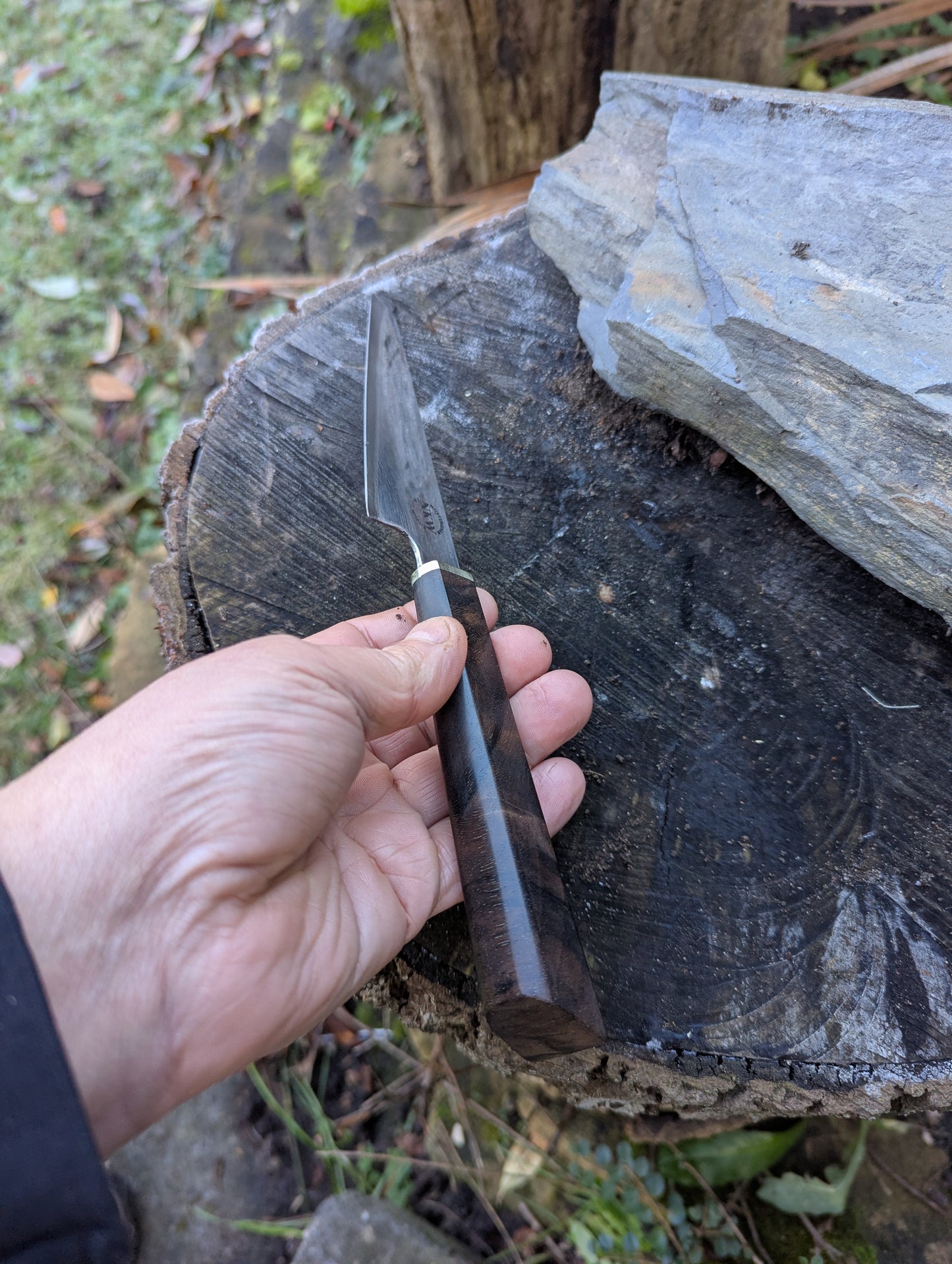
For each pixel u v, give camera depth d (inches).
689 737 10.3
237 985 7.7
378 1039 15.7
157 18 25.9
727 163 10.3
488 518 11.1
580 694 10.0
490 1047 10.0
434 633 8.9
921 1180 13.3
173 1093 7.8
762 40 15.6
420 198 21.8
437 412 11.4
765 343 9.6
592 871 9.9
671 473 11.1
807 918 9.6
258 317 22.4
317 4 23.3
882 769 9.9
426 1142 15.0
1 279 25.0
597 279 11.2
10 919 7.0
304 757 8.0
